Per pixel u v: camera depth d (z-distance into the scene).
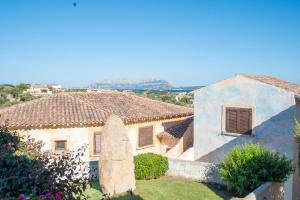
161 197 14.44
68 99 25.16
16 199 6.25
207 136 18.94
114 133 14.19
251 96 17.33
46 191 6.66
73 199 6.96
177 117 27.62
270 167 13.70
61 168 7.57
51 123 20.36
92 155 21.61
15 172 7.04
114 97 28.06
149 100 30.14
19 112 22.06
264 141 16.91
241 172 14.10
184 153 19.72
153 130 25.38
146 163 17.47
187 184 16.81
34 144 12.13
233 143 17.95
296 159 16.27
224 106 18.25
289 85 19.11
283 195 14.93
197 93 19.30
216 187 16.42
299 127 13.66
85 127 21.44
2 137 11.42
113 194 13.84
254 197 11.58
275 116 16.56
